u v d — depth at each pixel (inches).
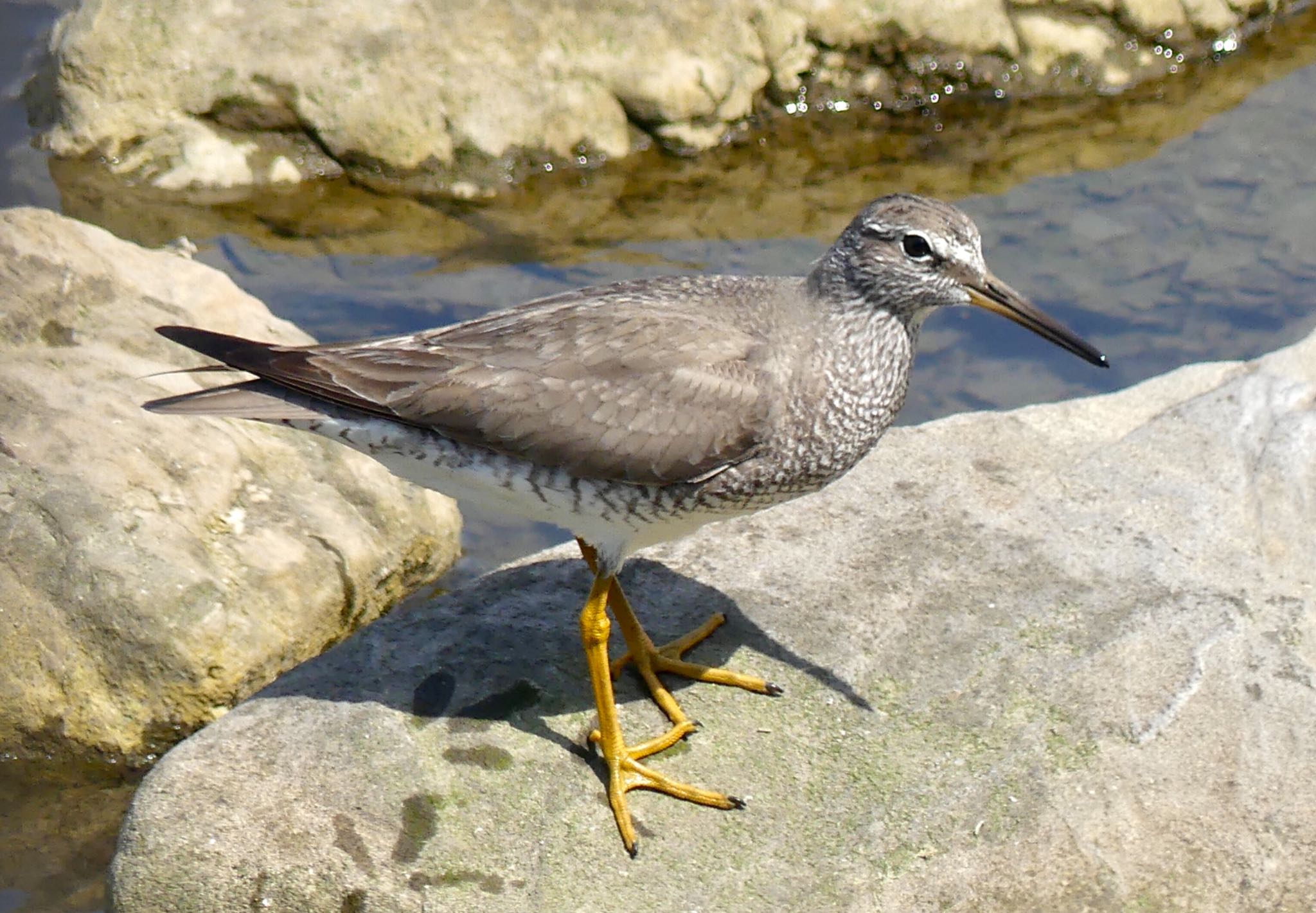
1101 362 411.2
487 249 693.9
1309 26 847.7
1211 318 639.1
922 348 638.5
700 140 751.1
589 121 735.1
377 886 368.8
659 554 474.3
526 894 366.6
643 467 385.4
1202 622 432.8
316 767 394.3
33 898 413.1
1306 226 695.1
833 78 783.1
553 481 390.0
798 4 767.7
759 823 384.8
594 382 385.1
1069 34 796.0
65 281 542.3
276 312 644.1
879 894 366.3
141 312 550.0
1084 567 457.7
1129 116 791.1
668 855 377.4
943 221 404.8
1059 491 492.4
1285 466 490.0
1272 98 796.0
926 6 773.9
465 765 397.1
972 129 781.3
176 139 723.4
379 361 389.1
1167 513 478.3
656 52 741.9
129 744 457.7
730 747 405.7
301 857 374.0
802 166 756.0
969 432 524.7
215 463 503.2
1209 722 402.0
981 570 458.6
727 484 396.5
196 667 458.9
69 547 461.1
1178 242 688.4
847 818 383.9
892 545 470.9
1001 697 413.1
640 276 672.4
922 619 441.1
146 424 501.0
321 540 504.7
